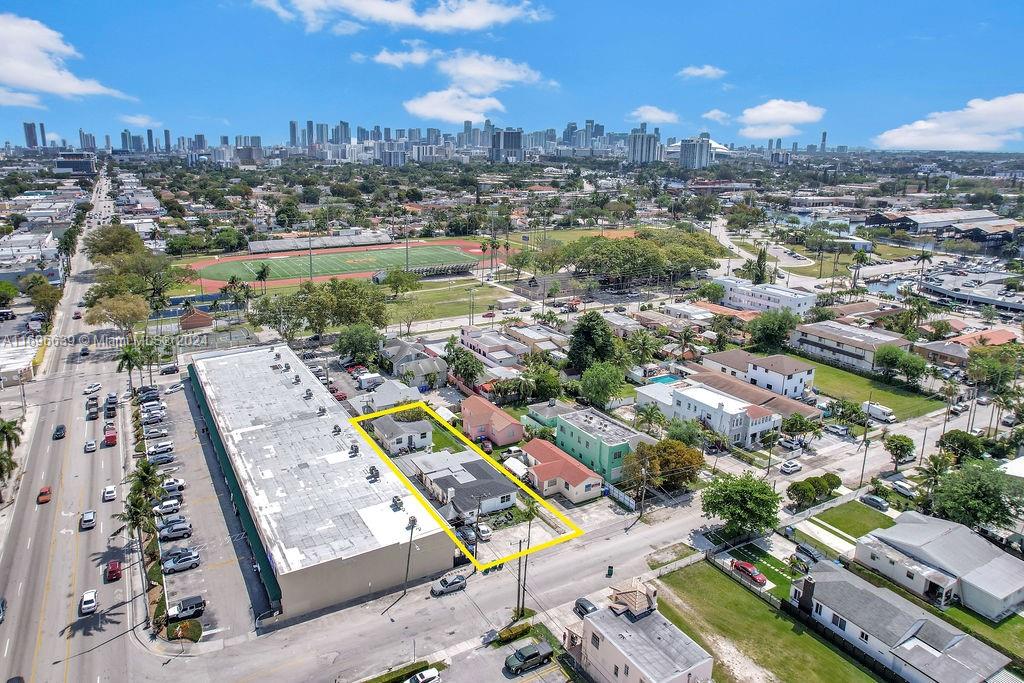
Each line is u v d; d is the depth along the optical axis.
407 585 79.56
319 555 74.38
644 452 100.12
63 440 115.12
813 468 111.88
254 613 74.19
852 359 164.50
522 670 66.81
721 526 93.81
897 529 88.06
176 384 141.75
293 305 169.62
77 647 68.69
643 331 165.62
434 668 66.25
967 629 73.50
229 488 98.50
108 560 83.06
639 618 66.88
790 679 66.62
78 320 192.38
